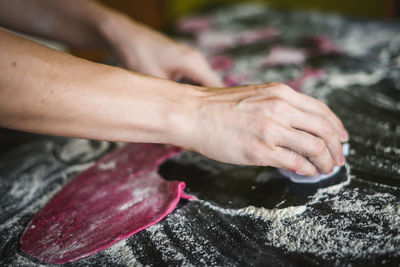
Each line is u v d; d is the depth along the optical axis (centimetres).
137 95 50
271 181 58
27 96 43
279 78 91
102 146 74
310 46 106
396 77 85
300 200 53
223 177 60
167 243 49
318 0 187
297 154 51
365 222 48
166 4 182
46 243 51
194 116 51
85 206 57
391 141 64
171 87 53
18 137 80
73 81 46
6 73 41
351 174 57
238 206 54
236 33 122
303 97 52
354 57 97
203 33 125
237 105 51
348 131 68
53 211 57
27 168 69
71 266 47
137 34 78
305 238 47
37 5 82
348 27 115
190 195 57
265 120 49
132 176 63
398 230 46
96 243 50
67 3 82
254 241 48
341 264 42
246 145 50
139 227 51
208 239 49
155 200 56
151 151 69
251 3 150
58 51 48
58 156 72
